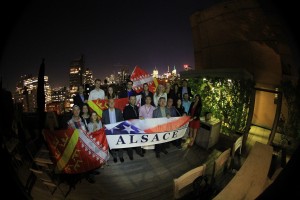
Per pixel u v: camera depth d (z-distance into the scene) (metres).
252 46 9.14
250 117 6.86
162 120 6.13
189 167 5.86
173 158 6.31
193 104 7.09
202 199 4.31
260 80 9.29
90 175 5.09
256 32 8.72
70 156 4.74
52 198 4.41
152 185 5.00
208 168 5.80
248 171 3.97
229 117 8.25
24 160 5.78
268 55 8.64
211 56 11.40
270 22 7.89
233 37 9.81
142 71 9.12
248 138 8.32
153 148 6.47
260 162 4.15
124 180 5.15
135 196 4.62
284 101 8.57
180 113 7.00
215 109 8.83
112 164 5.83
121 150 5.93
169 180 5.23
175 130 6.39
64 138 4.66
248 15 8.72
